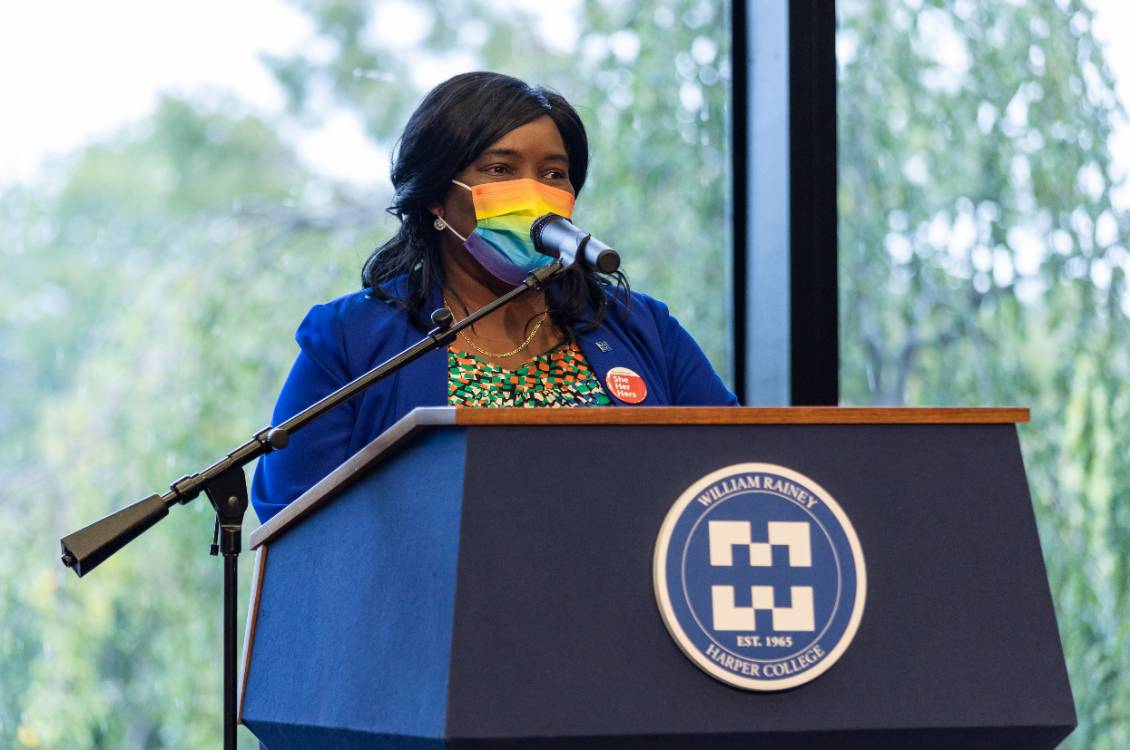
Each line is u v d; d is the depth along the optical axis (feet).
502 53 19.93
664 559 6.94
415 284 11.31
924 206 18.48
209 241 20.56
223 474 9.04
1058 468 18.42
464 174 11.20
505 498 6.98
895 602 7.16
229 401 20.08
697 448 7.18
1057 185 18.84
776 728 6.86
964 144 18.66
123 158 20.75
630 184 18.70
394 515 7.61
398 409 10.75
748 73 17.93
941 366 18.25
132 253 20.52
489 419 7.06
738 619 6.94
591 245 9.14
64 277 20.31
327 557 8.39
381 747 7.27
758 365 17.49
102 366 20.08
